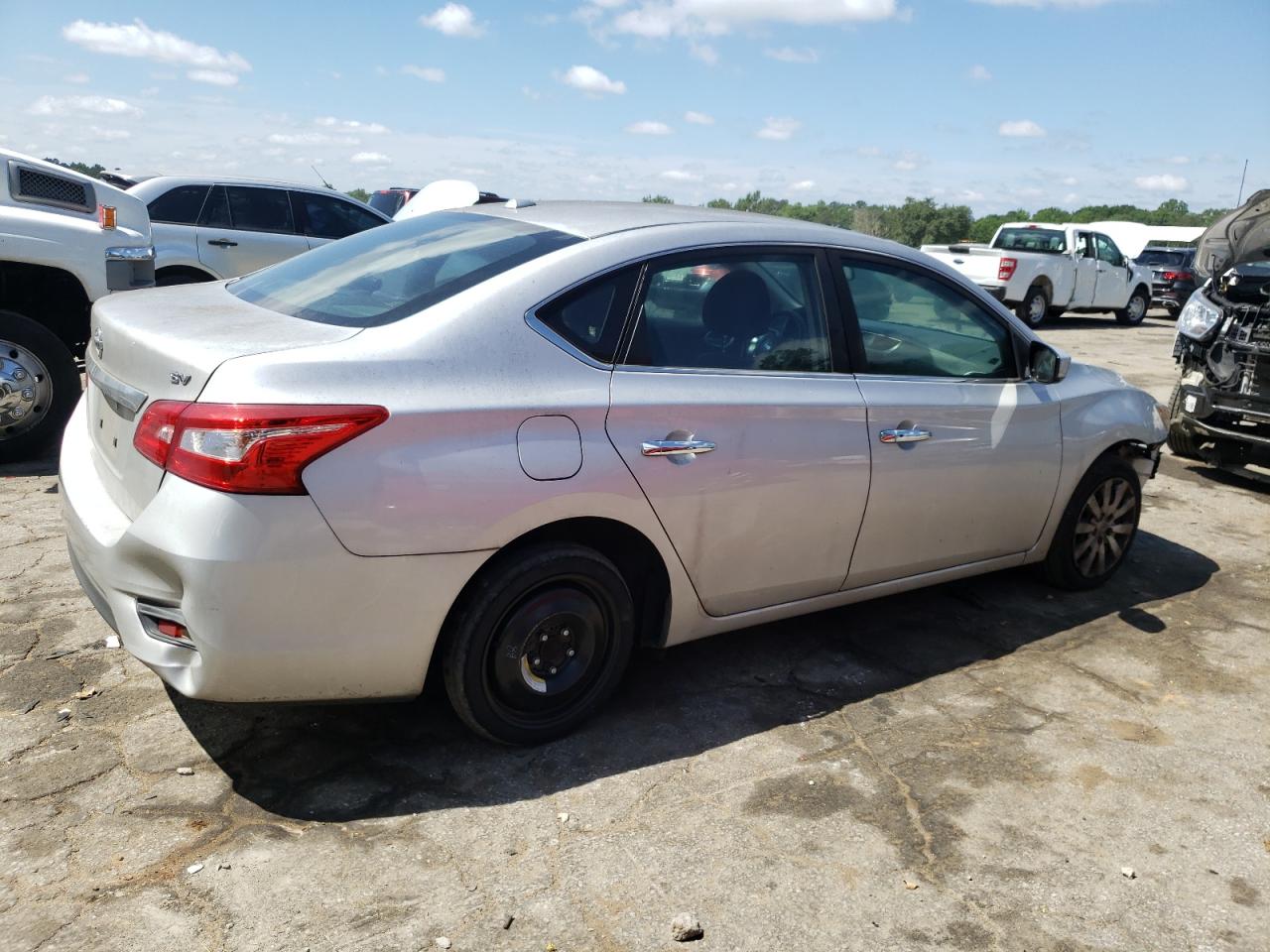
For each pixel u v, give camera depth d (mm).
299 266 3553
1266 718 3650
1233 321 6648
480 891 2484
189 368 2562
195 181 10016
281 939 2281
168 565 2520
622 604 3178
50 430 5773
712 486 3205
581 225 3291
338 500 2537
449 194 4293
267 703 2664
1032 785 3113
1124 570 5184
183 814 2701
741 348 3361
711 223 3438
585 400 2932
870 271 3768
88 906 2344
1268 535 5988
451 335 2783
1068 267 18406
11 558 4328
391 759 3027
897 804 2971
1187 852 2828
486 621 2869
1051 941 2443
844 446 3520
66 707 3188
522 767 3037
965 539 4098
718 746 3234
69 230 5738
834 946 2379
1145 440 4680
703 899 2508
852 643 4102
